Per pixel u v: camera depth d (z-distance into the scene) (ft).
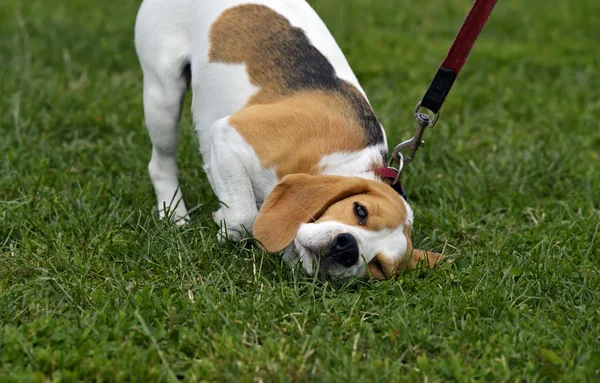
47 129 28.02
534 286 19.79
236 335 16.87
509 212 24.64
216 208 23.04
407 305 18.44
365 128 20.21
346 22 41.65
